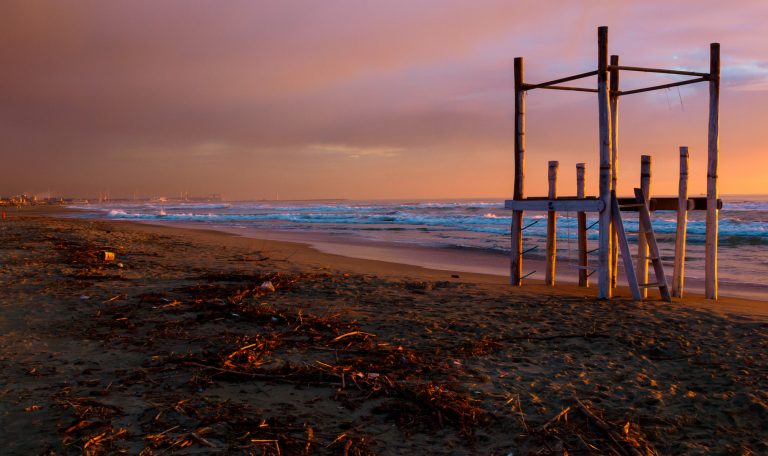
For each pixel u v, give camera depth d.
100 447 3.73
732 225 27.86
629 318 7.73
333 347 6.36
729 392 4.85
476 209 69.81
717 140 9.80
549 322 7.55
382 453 3.79
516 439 4.03
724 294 11.16
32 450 3.66
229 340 6.55
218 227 36.44
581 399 4.78
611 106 10.84
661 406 4.62
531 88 10.68
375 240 25.12
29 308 8.18
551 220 11.30
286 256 17.69
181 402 4.52
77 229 27.00
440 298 9.40
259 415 4.34
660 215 44.88
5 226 29.17
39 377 5.13
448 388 5.03
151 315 7.81
